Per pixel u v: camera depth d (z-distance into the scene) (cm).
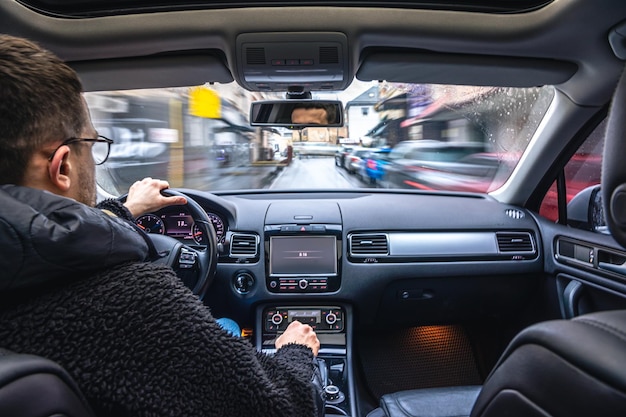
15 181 68
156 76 209
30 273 60
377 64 200
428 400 170
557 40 180
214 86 227
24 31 182
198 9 178
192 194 252
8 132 65
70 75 71
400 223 259
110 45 186
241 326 266
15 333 62
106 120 275
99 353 64
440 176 396
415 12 177
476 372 281
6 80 64
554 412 63
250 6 177
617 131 67
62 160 70
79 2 177
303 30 177
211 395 70
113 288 67
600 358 58
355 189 297
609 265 206
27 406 54
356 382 263
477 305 272
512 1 174
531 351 69
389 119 425
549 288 257
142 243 77
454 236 259
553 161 249
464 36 181
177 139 386
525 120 254
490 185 292
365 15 176
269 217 259
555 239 249
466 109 314
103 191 286
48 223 61
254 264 254
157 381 65
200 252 190
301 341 126
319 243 256
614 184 67
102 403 64
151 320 67
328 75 192
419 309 271
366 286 254
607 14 164
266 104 218
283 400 78
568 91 216
